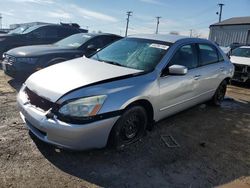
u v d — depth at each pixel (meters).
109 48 5.42
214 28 38.19
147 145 4.41
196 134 5.05
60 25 11.30
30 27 11.13
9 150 3.90
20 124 4.75
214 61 6.22
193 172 3.80
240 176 3.82
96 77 4.00
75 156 3.89
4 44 10.00
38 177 3.40
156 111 4.53
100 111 3.63
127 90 3.93
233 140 4.95
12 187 3.18
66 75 4.09
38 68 7.20
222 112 6.47
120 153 4.08
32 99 3.97
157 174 3.68
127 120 4.04
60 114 3.56
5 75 8.45
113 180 3.47
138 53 4.91
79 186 3.30
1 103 5.75
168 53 4.82
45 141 3.71
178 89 4.90
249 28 33.72
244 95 8.63
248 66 9.76
